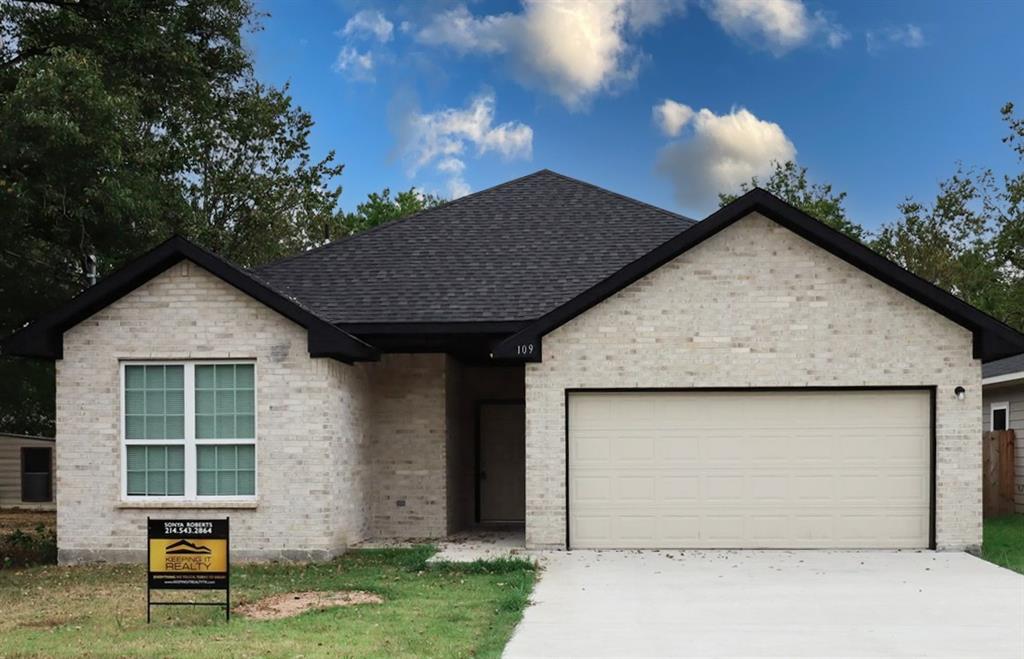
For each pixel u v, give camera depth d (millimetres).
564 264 17812
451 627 10039
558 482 15539
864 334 15375
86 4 21141
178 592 12195
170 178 26359
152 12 22406
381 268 18047
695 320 15531
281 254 38969
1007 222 34562
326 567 14359
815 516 15492
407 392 17453
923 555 14781
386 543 16562
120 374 15258
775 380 15430
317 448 14984
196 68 23375
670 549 15500
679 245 15359
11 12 20781
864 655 8891
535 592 12055
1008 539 17375
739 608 11008
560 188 20969
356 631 9812
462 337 16344
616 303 15625
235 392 15227
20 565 15453
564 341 15633
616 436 15695
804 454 15531
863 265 15305
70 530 15188
